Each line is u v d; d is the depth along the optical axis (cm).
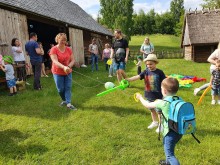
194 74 1310
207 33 2294
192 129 323
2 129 534
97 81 1083
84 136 494
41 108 673
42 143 466
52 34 2006
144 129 521
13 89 840
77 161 404
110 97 778
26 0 1350
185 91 863
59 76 639
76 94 822
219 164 387
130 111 636
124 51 878
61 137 491
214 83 683
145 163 393
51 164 397
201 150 426
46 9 1541
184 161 393
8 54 1088
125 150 435
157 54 3394
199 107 672
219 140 463
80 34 1981
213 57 703
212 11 2403
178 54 3369
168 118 327
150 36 7844
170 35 8025
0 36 1038
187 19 2427
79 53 1945
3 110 662
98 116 602
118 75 888
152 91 506
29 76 1220
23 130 527
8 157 417
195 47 2323
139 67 1151
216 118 580
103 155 417
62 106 683
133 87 929
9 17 1102
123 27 5050
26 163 400
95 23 2820
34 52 897
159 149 435
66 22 1630
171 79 344
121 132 507
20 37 1182
